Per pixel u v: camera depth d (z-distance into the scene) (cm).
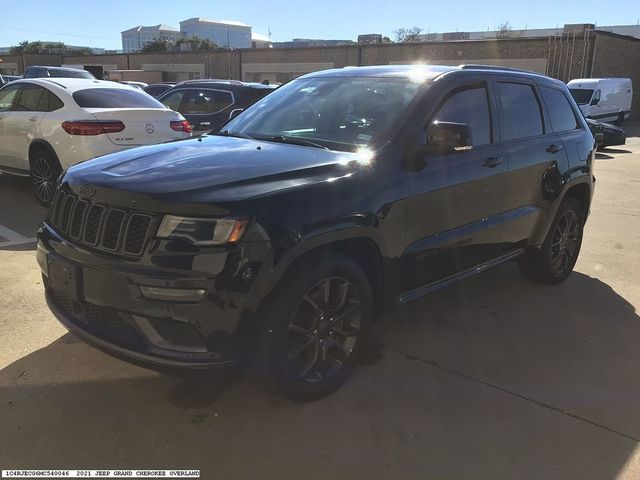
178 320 259
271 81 4231
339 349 316
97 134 679
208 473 252
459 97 382
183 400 305
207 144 361
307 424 288
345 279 307
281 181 288
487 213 401
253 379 301
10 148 768
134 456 260
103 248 276
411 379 335
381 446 273
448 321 421
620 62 3103
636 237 684
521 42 3052
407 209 331
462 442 278
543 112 470
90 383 317
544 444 278
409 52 3484
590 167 521
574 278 530
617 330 412
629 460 268
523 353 372
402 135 338
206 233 258
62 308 311
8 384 313
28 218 680
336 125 365
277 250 265
